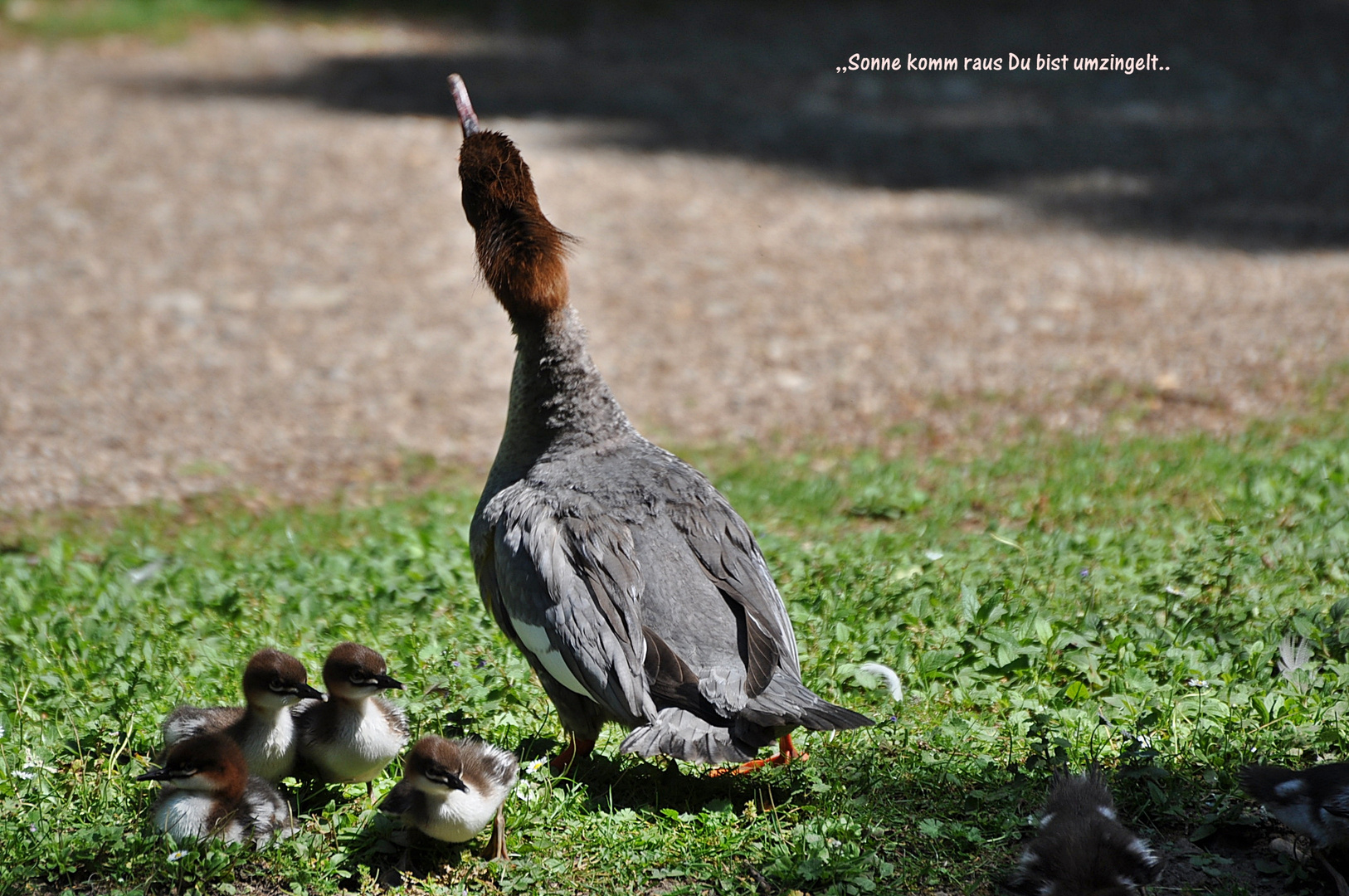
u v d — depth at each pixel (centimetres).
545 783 772
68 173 2633
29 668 925
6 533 1384
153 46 3391
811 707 710
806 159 2783
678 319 2092
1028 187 2636
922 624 962
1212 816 712
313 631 989
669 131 2914
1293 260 2220
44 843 700
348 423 1772
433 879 690
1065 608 971
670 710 713
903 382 1833
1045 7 3906
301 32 3531
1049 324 2016
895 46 3562
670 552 782
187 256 2317
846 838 704
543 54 3466
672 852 702
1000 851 698
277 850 700
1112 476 1344
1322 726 779
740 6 3922
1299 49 3531
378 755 754
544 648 769
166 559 1230
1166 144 2853
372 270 2281
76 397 1827
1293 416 1533
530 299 853
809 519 1288
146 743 818
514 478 869
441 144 2808
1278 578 998
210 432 1733
